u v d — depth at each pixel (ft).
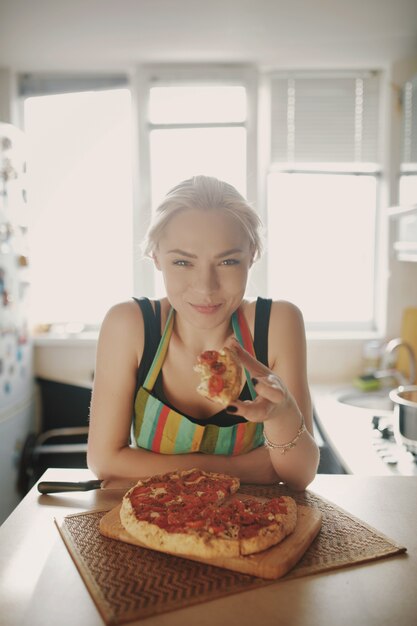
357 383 9.20
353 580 2.35
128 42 8.70
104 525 2.73
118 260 10.26
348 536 2.70
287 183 10.14
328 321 10.61
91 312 10.44
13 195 8.52
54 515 3.00
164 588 2.26
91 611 2.15
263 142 10.09
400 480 3.55
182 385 3.67
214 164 9.92
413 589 2.29
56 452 8.67
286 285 10.41
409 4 7.38
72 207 10.14
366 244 10.41
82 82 10.00
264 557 2.39
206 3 7.25
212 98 9.82
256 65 9.71
